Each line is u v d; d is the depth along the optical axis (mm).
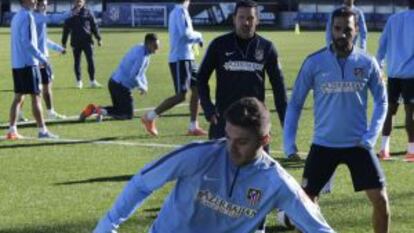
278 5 74375
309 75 8250
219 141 5289
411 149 13953
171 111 20266
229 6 73750
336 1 72875
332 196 11273
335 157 8258
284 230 9555
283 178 5215
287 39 53000
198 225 5406
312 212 5234
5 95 24000
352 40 8133
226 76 9211
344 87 8125
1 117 19453
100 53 41562
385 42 13828
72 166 13453
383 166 13422
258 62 9180
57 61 38312
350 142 8180
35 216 10289
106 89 25797
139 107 21344
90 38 26047
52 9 76875
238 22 9156
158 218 5492
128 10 75125
